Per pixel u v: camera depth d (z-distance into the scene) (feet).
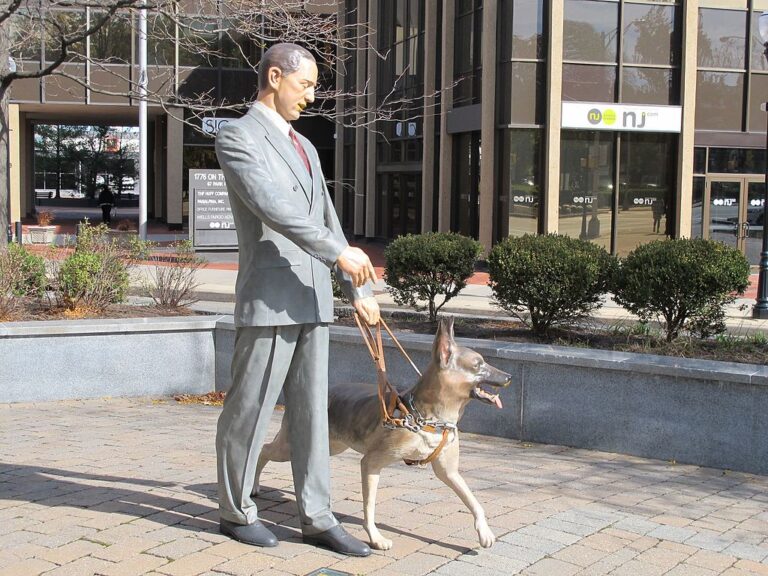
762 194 86.28
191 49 48.06
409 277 35.81
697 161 84.74
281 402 29.50
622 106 80.74
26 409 27.99
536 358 24.52
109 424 25.79
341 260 13.79
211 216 85.97
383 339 27.22
